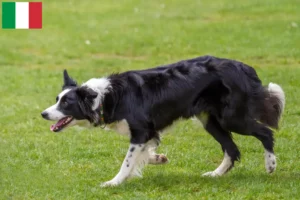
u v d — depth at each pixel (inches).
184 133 573.0
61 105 428.1
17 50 1003.3
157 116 428.5
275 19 1146.0
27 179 451.5
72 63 923.4
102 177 455.2
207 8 1280.8
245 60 884.6
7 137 572.4
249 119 432.8
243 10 1240.2
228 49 948.0
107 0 1416.1
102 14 1270.9
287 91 692.1
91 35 1098.1
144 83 427.5
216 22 1150.3
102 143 546.3
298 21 1116.5
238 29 1076.5
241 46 964.6
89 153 511.5
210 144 535.5
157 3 1365.7
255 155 503.5
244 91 429.4
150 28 1125.7
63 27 1162.6
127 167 426.9
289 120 600.1
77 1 1411.2
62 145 539.5
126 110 422.9
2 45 1027.3
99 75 830.5
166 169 468.4
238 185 419.8
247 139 540.4
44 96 730.2
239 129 433.7
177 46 995.3
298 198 396.5
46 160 499.5
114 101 423.5
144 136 424.8
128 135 431.5
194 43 1005.2
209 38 1029.2
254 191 407.2
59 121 430.6
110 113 425.1
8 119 635.5
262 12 1213.1
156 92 426.0
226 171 449.4
